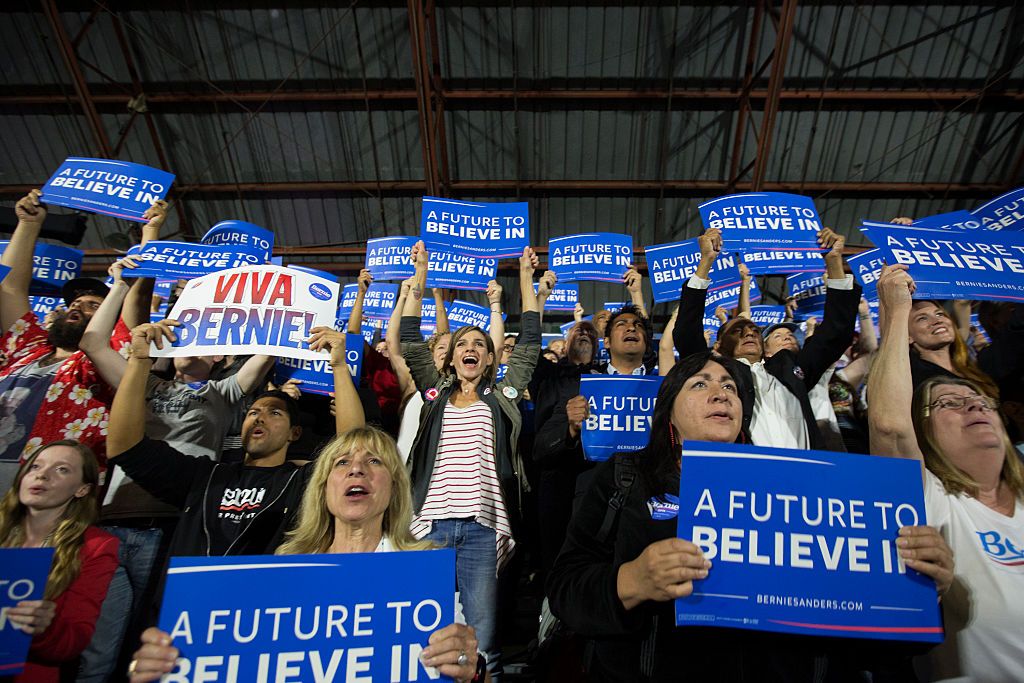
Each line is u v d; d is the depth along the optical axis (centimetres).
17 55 1098
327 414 390
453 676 154
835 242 319
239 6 1079
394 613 159
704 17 1101
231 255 409
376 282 657
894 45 1108
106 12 1071
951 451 199
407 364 355
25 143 1170
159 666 145
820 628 149
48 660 206
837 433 332
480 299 1341
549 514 354
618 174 1245
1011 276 280
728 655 161
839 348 308
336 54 1127
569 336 484
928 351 309
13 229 457
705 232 349
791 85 1153
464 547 281
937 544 156
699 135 1204
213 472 265
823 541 156
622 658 176
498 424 317
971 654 174
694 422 189
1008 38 1085
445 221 442
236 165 1218
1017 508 191
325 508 208
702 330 337
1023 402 310
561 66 1145
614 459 198
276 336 271
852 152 1202
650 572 151
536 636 322
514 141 1213
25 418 301
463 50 1131
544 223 1297
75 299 358
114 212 422
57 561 215
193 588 153
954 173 1207
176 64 1122
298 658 152
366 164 1224
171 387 325
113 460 247
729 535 156
